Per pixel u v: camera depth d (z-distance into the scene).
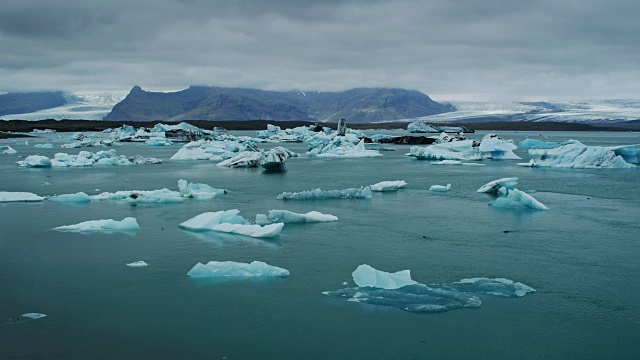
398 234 21.84
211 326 13.16
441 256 18.77
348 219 24.70
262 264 16.86
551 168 49.28
